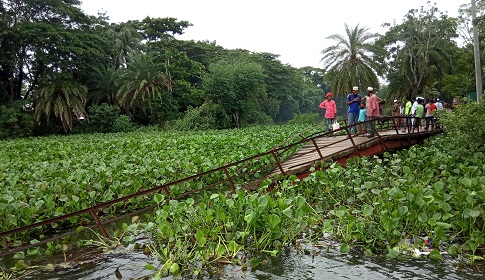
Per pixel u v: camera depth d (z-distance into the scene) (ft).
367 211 21.90
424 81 126.82
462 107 38.55
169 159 44.24
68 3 130.00
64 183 30.30
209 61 165.78
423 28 122.62
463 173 30.86
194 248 19.98
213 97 125.29
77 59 124.06
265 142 60.23
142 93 124.77
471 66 96.17
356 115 46.78
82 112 123.24
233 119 130.11
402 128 61.46
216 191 35.32
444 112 41.63
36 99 121.29
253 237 22.36
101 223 22.24
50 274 19.10
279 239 21.88
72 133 126.93
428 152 39.32
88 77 132.77
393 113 69.26
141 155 49.01
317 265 19.02
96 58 128.88
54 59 118.11
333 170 30.07
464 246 20.12
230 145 55.72
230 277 17.90
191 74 148.97
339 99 249.75
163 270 18.78
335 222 24.54
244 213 22.38
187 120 119.65
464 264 18.69
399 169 32.53
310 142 50.26
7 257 21.74
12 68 119.34
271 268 18.80
